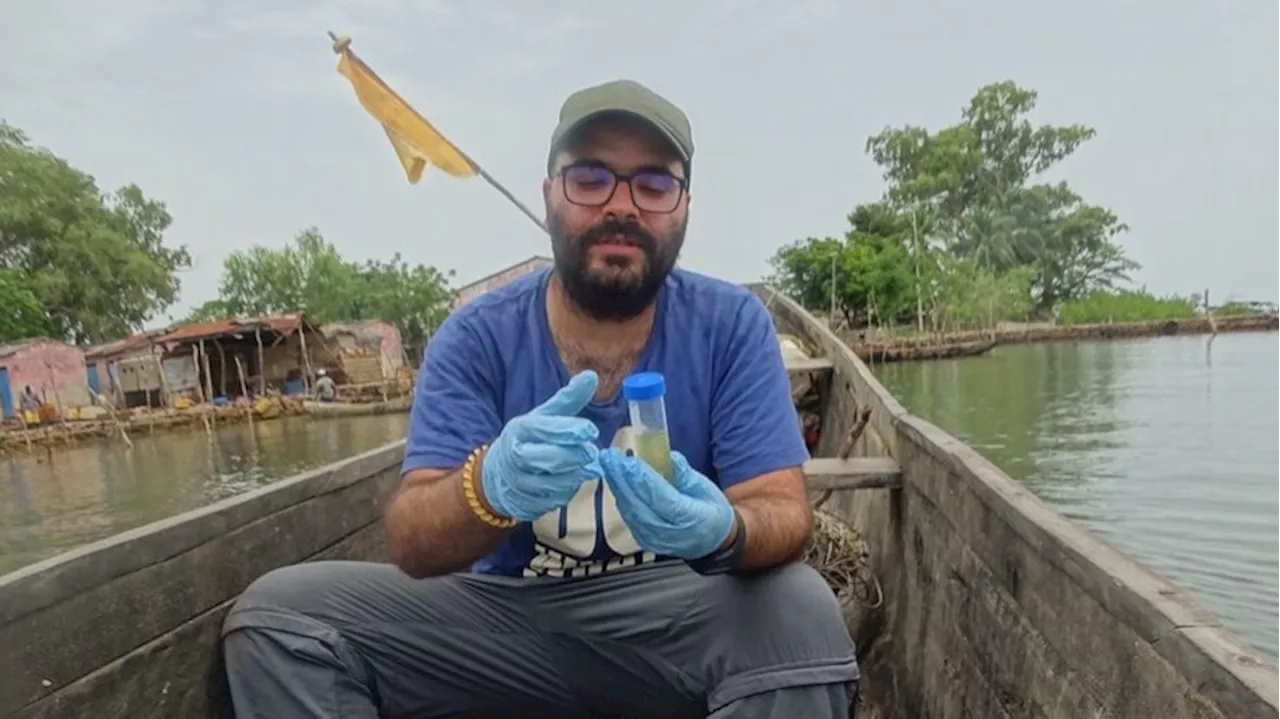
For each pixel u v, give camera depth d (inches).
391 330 1401.3
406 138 193.8
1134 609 47.5
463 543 57.6
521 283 72.3
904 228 1825.8
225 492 605.9
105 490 629.9
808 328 273.6
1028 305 1855.3
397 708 66.8
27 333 1236.5
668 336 68.7
